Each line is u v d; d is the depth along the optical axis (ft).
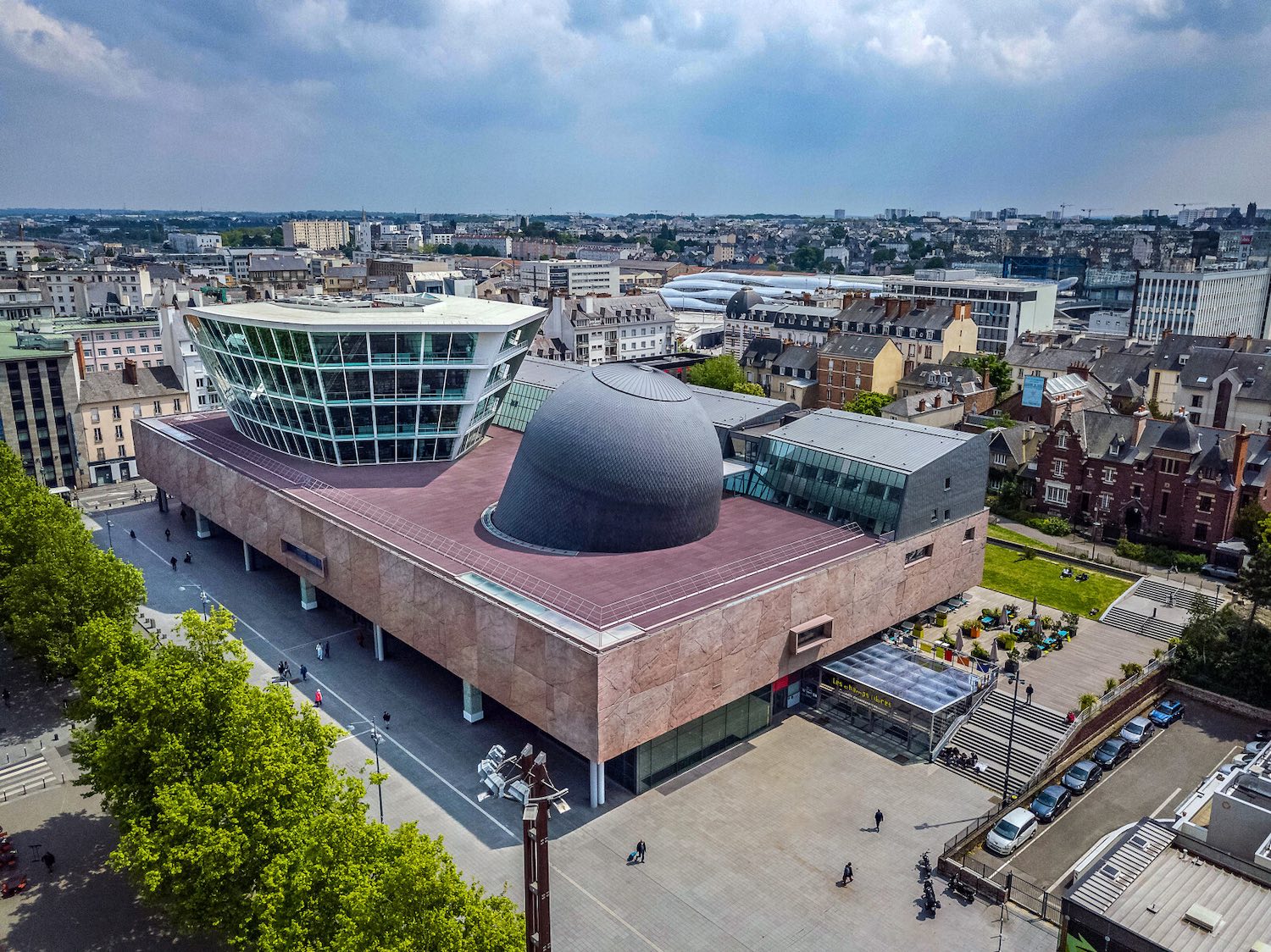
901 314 509.76
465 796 180.45
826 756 196.44
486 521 238.07
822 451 247.91
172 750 142.00
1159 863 136.67
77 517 258.78
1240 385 388.37
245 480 278.46
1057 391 376.27
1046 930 147.13
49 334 430.61
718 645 184.24
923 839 169.27
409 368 274.16
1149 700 222.69
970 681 205.57
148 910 152.46
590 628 173.37
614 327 589.32
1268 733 208.03
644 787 182.91
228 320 272.92
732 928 146.72
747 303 613.11
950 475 238.89
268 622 258.78
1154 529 297.53
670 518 215.72
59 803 183.01
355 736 200.95
